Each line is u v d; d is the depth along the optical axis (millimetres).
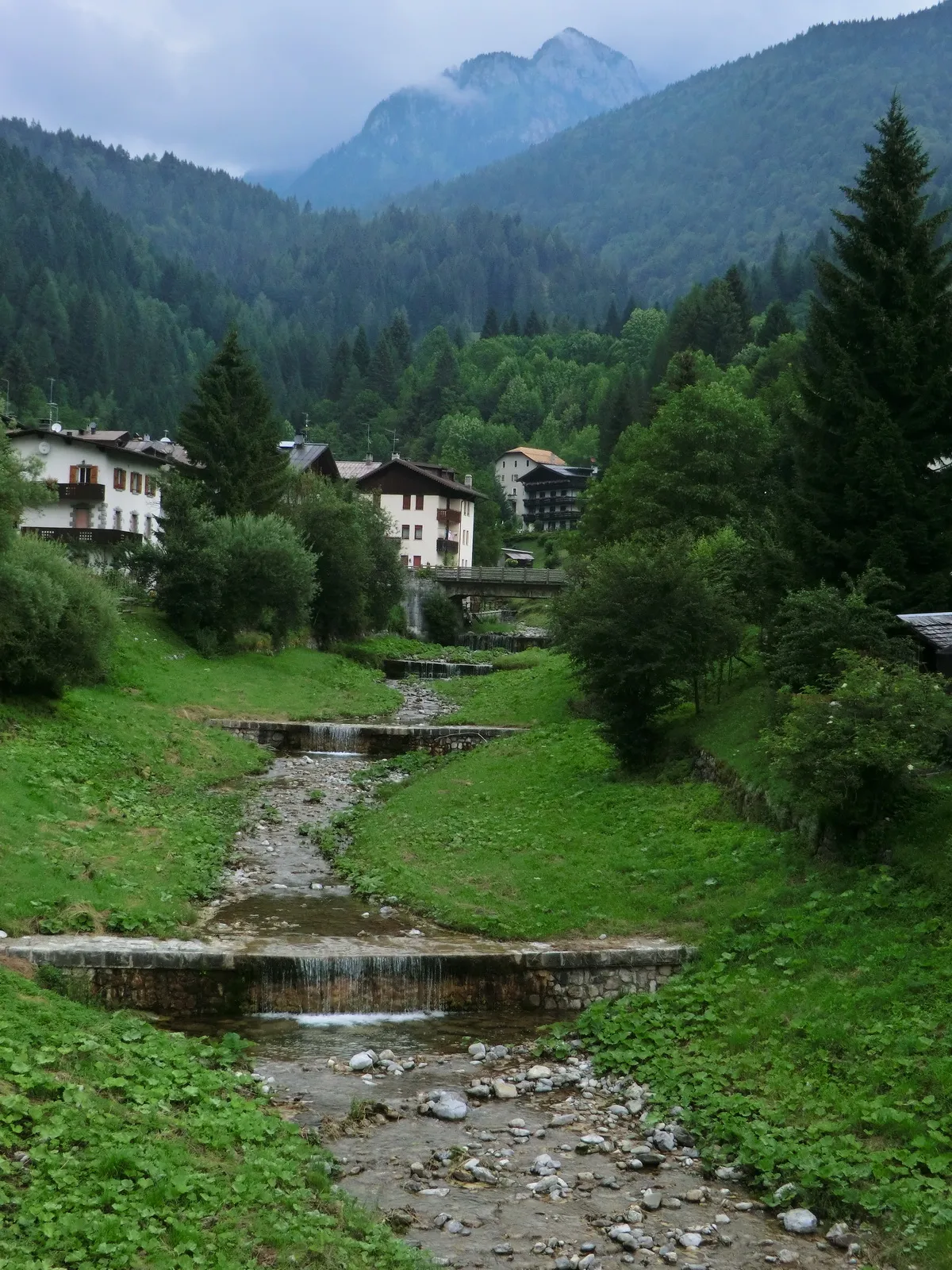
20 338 199375
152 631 55281
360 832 32188
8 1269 9938
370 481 117875
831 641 29438
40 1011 16562
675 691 36156
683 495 66125
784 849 25734
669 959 21984
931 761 25766
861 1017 18047
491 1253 12484
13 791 28891
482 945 22562
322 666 61812
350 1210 12875
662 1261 12492
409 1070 18078
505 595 91625
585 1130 16000
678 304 187625
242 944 21812
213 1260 10930
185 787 36125
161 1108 14430
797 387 36812
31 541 40875
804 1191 14078
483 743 45750
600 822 31141
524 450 189000
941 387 34125
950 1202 13414
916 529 33344
